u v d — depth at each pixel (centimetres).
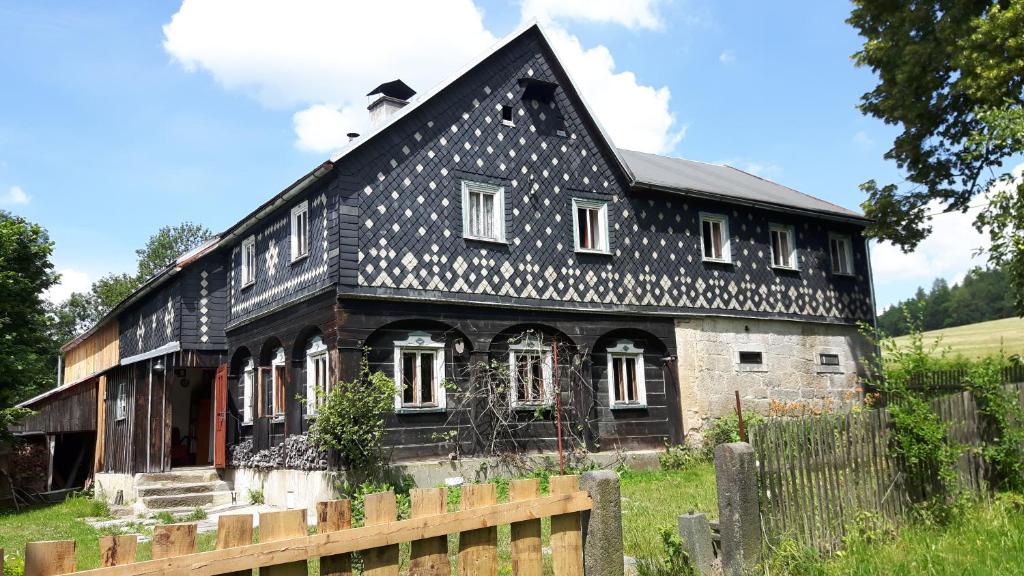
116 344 2639
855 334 2402
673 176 2192
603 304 1880
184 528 396
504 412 1691
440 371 1644
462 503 530
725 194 2111
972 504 918
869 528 801
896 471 866
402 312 1594
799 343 2253
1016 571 684
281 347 1823
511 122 1819
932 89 2066
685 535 717
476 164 1744
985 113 1529
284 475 1700
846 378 2342
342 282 1523
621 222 1961
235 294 2094
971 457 974
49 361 5125
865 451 837
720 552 702
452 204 1694
